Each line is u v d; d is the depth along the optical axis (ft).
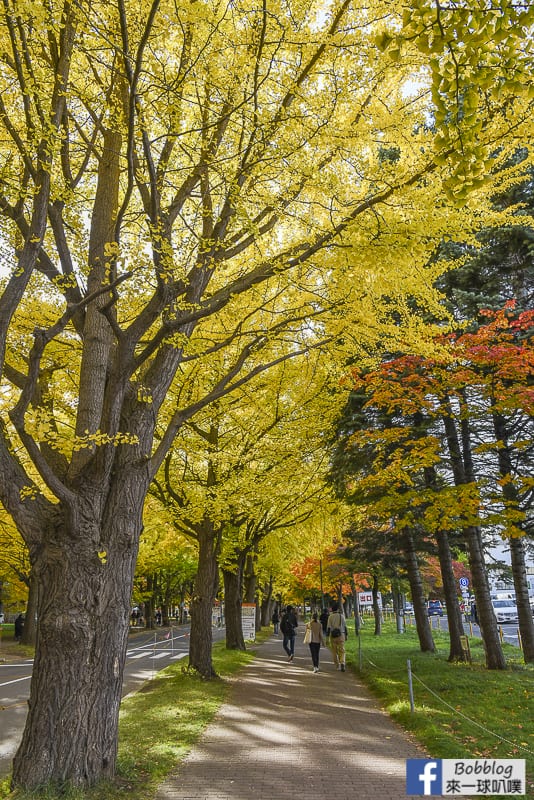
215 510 40.93
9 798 17.69
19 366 28.53
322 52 19.81
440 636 97.91
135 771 21.24
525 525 48.32
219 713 32.42
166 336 21.34
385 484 43.01
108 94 22.62
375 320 27.32
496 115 19.12
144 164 24.16
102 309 19.49
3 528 75.56
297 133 20.42
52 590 20.29
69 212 22.16
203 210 22.54
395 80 23.29
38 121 19.40
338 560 72.74
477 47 13.01
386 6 19.86
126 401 23.18
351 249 19.53
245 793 19.29
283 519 65.57
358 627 87.25
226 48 20.80
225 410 39.73
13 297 19.06
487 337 38.29
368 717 31.81
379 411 50.85
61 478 22.02
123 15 16.08
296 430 42.70
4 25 18.74
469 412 39.88
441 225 19.84
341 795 19.12
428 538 69.00
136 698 38.27
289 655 67.21
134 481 22.30
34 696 19.66
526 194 47.34
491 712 30.73
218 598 165.89
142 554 97.04
